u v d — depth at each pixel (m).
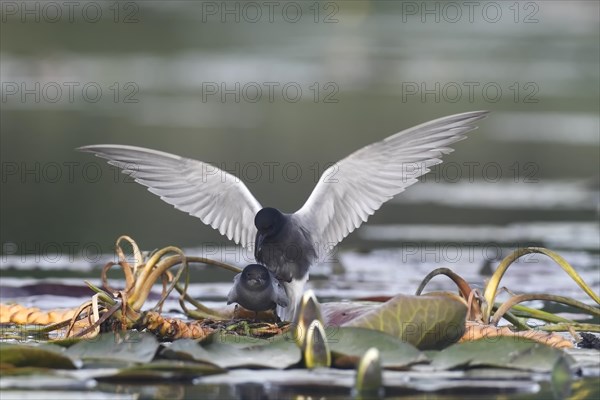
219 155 21.97
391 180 9.23
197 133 25.08
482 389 6.40
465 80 34.16
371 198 9.29
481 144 25.00
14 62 35.06
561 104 31.94
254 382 6.55
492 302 8.77
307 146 23.75
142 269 8.36
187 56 39.44
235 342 7.53
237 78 33.12
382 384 6.38
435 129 9.25
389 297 9.66
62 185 20.61
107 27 46.59
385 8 55.97
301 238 9.12
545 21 55.38
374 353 6.36
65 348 7.27
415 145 9.23
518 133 27.05
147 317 8.16
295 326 7.25
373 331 7.17
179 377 6.64
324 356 6.93
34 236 15.42
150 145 22.69
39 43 40.47
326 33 51.06
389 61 39.22
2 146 22.66
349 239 15.60
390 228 16.61
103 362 6.95
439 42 47.66
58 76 33.12
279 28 52.69
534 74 36.50
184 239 15.47
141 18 50.03
